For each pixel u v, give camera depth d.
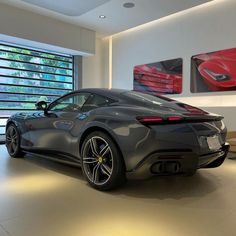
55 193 2.26
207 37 5.70
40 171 3.01
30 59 6.80
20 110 6.65
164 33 6.50
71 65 7.64
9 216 1.77
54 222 1.69
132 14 6.12
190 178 2.80
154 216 1.81
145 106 2.42
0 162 3.49
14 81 6.53
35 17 6.11
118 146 2.22
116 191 2.34
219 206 2.01
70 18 6.39
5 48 6.34
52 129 3.04
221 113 5.40
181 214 1.85
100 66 8.07
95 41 7.39
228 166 3.44
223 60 5.43
